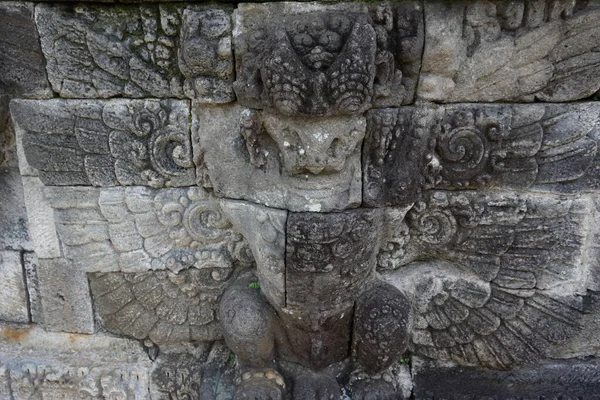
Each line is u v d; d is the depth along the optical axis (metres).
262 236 1.60
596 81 1.52
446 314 1.93
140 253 1.88
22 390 2.11
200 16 1.44
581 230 1.73
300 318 1.75
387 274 1.92
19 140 1.77
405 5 1.42
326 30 1.33
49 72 1.59
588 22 1.43
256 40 1.42
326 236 1.52
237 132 1.61
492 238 1.77
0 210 1.96
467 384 1.96
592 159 1.62
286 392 1.85
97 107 1.63
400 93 1.51
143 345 2.11
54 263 1.96
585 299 1.83
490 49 1.47
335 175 1.54
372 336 1.75
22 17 1.51
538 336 1.89
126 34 1.53
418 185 1.65
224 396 1.89
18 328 2.13
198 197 1.76
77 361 2.11
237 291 1.83
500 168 1.64
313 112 1.33
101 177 1.74
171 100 1.61
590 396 1.88
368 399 1.85
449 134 1.60
